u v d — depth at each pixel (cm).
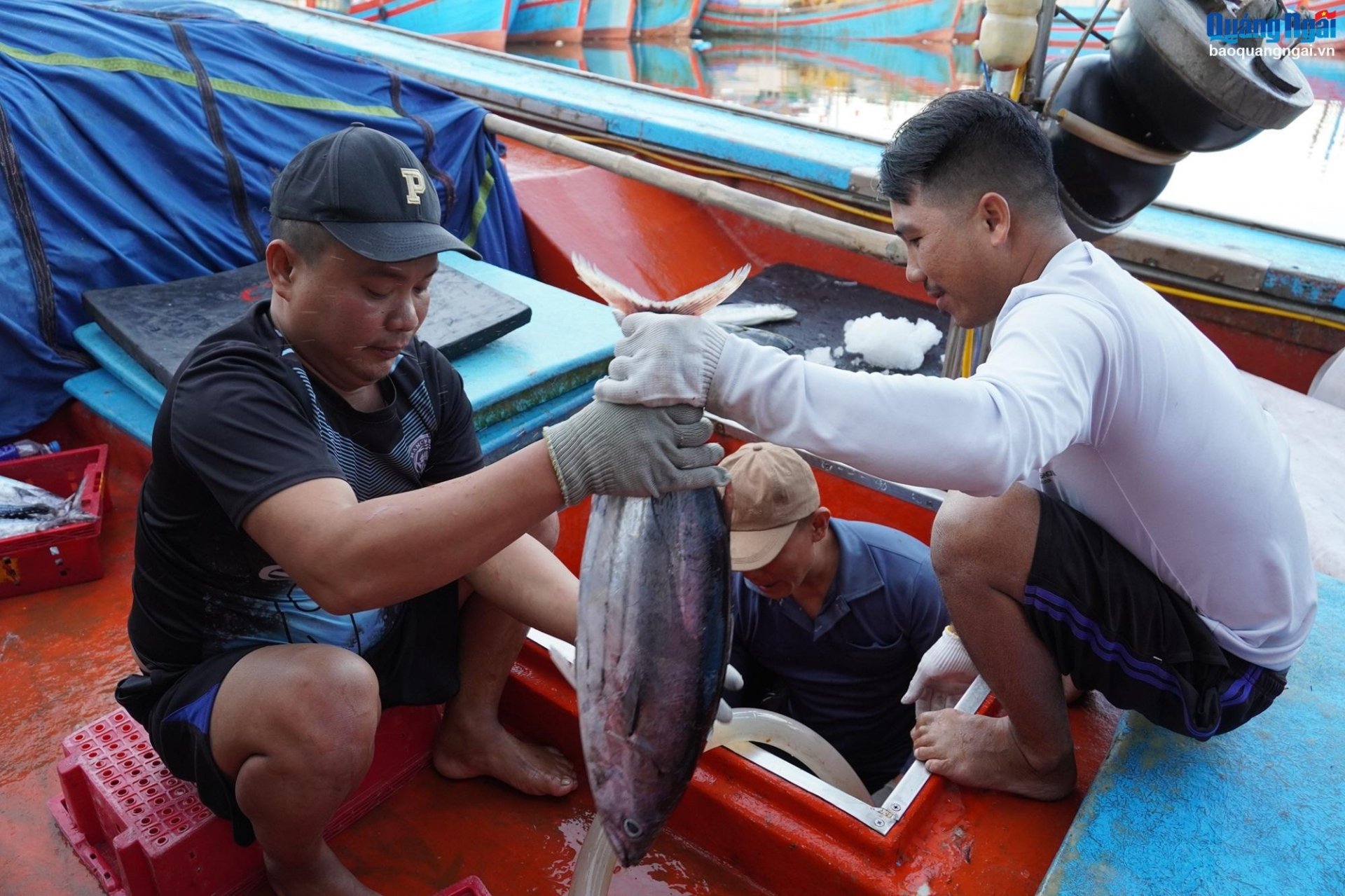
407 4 1359
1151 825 198
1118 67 296
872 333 460
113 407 323
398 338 175
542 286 395
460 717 235
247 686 179
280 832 187
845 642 274
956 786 223
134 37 378
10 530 289
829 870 206
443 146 454
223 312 329
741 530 246
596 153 346
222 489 164
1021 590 197
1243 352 430
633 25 1664
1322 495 317
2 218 329
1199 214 462
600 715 153
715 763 221
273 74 407
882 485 325
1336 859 191
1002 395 150
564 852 224
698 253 537
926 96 1249
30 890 212
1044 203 178
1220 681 205
